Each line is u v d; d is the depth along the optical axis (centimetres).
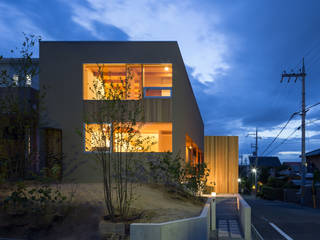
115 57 1159
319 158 2211
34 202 611
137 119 1111
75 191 759
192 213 710
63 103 1145
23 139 680
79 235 520
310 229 959
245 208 763
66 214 589
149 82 1156
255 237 823
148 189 938
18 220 546
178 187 1072
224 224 909
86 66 1175
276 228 977
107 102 680
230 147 2330
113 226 525
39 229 531
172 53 1151
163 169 1021
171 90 1139
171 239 449
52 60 1168
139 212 641
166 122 1125
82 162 1089
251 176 5441
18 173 677
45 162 1002
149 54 1155
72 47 1169
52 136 1060
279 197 2709
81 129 1120
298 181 3412
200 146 2289
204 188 1215
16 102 636
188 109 1466
